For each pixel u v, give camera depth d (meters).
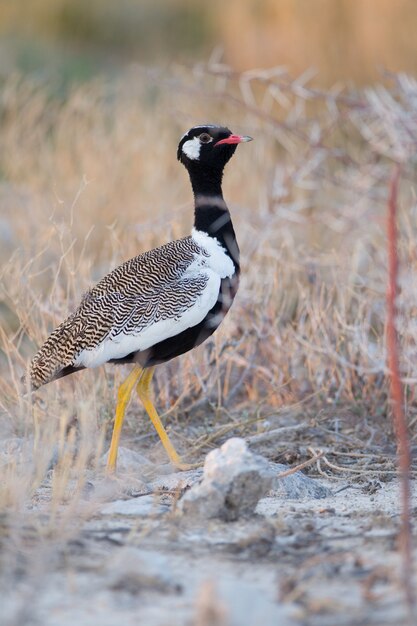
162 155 16.91
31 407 9.39
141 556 6.20
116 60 26.39
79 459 7.85
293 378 11.05
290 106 17.52
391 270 6.38
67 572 6.11
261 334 11.52
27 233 14.01
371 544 6.77
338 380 11.40
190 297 9.39
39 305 10.94
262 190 15.46
